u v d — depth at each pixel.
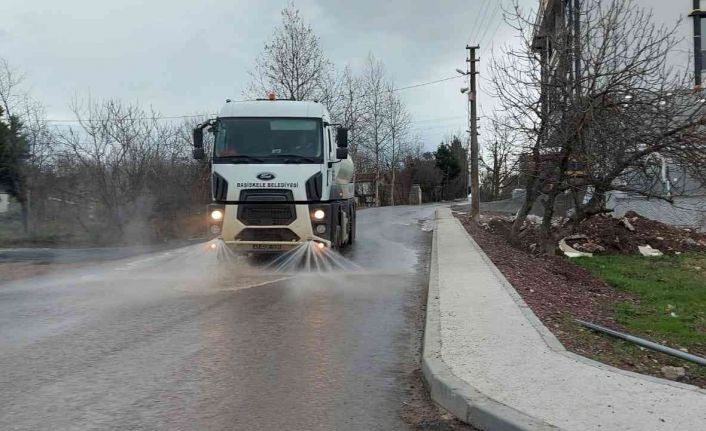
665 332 7.93
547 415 4.28
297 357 6.36
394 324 7.86
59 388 5.39
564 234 15.19
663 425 4.09
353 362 6.21
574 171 13.71
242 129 12.20
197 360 6.24
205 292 10.06
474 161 30.44
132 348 6.69
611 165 12.91
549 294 9.59
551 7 16.27
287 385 5.48
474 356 5.69
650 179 13.08
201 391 5.32
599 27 13.17
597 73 12.40
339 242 13.70
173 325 7.75
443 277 10.48
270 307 8.88
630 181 13.48
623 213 21.70
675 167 15.05
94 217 19.20
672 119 12.16
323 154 12.10
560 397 4.62
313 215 12.01
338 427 4.54
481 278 10.26
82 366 6.04
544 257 14.91
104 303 9.20
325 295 9.81
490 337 6.37
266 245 11.93
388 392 5.32
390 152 58.50
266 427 4.54
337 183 13.66
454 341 6.22
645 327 8.13
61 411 4.85
